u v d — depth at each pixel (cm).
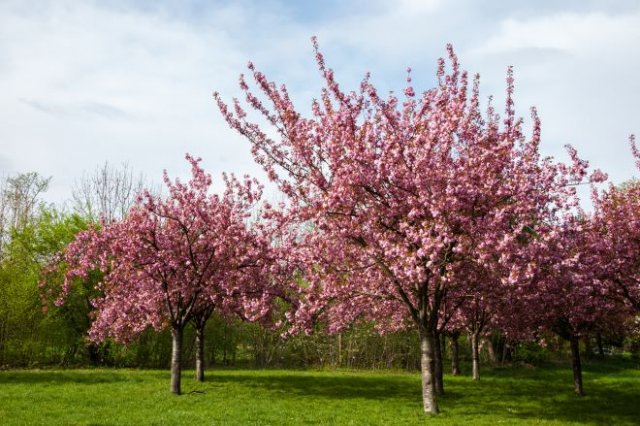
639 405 1827
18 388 1930
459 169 1418
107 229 1978
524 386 2380
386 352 3844
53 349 3419
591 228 1759
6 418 1391
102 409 1542
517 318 2252
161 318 2202
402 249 1362
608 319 2078
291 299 2009
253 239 1956
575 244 1576
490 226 1352
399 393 2030
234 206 2073
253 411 1555
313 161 1558
